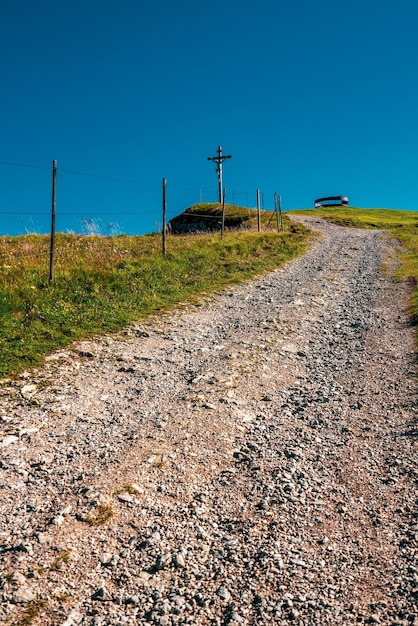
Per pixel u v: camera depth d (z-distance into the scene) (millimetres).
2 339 11938
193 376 11516
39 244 25094
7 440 7973
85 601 4836
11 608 4648
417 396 9984
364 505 6508
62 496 6574
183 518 6262
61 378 10797
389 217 75125
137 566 5359
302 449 8188
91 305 15617
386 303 19312
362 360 12805
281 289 22562
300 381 11570
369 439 8430
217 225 58656
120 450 7918
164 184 23594
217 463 7703
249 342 14312
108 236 29219
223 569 5324
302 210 84250
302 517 6297
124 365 12039
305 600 4820
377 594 4848
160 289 19234
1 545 5543
